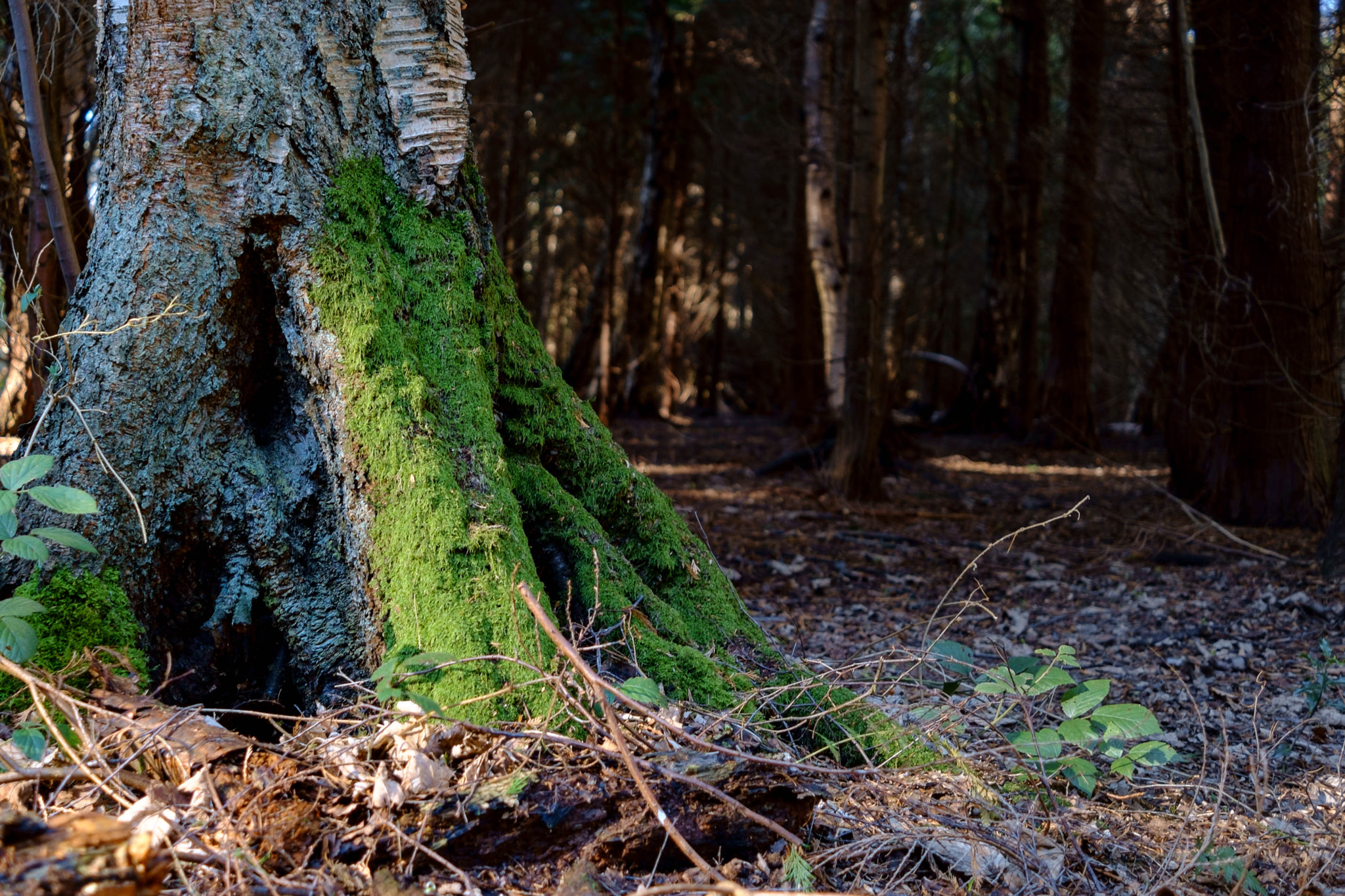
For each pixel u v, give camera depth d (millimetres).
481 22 17750
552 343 32625
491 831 2004
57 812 2033
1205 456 9992
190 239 2617
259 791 2020
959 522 10164
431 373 2703
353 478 2578
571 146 25625
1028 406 20953
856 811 2430
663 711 2400
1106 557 8125
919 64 19828
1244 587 6758
